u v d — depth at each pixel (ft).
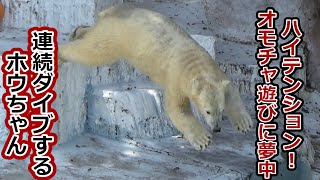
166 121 37.99
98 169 31.73
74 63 34.73
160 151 35.29
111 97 36.29
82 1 40.57
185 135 26.30
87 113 37.09
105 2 42.01
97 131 36.86
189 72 24.84
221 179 31.71
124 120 36.35
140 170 32.17
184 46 25.52
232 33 53.88
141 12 27.09
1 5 42.19
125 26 27.14
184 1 55.42
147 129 36.99
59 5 41.29
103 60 29.43
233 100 26.08
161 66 26.05
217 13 53.98
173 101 26.22
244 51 51.88
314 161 40.55
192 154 35.27
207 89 24.31
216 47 52.31
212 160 34.55
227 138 38.52
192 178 31.65
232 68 48.26
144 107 36.94
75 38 31.24
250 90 47.88
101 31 28.25
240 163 34.53
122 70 40.19
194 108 39.81
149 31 26.25
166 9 54.03
